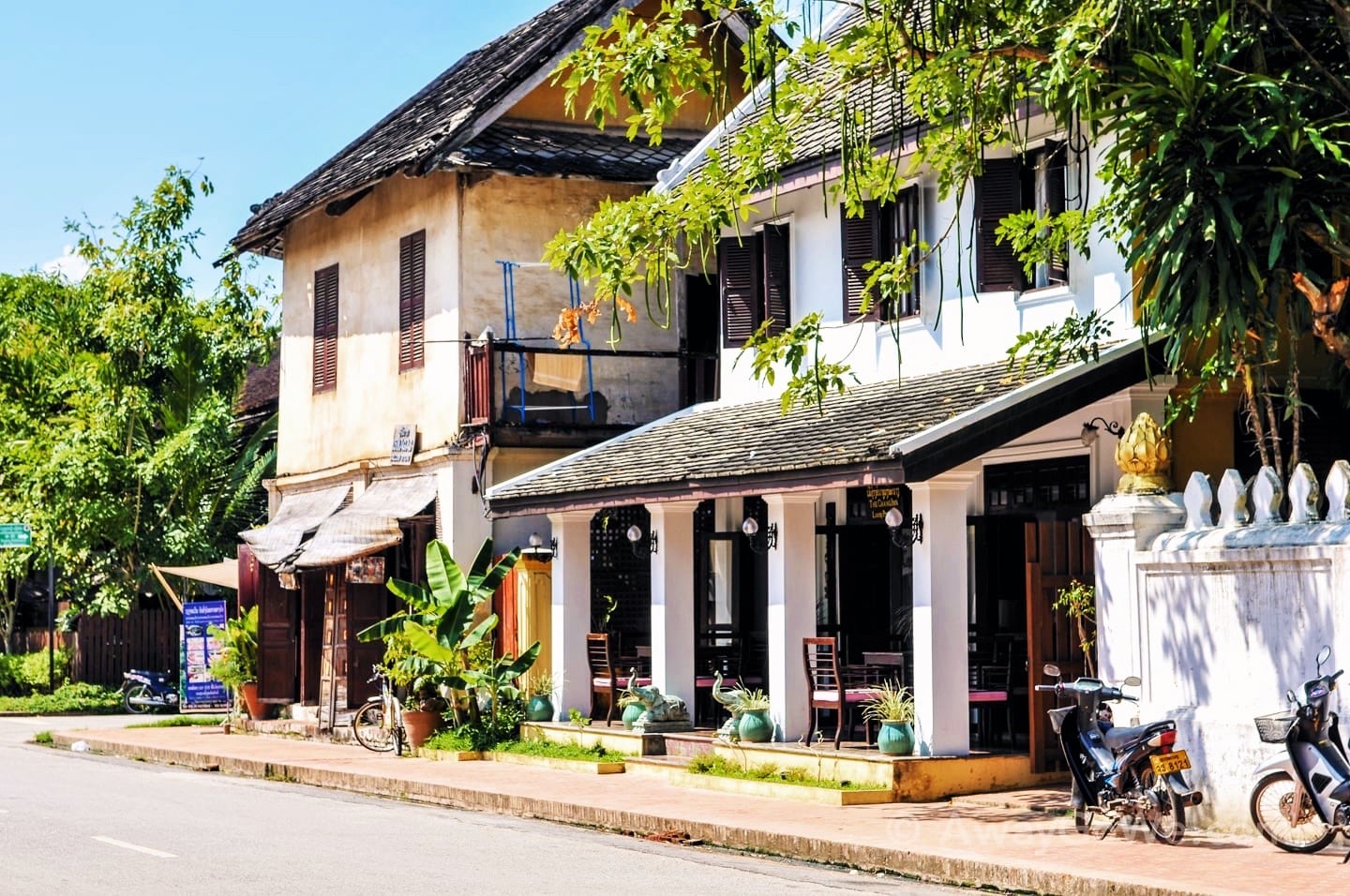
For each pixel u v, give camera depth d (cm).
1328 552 1228
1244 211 1289
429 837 1410
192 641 3025
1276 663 1272
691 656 1986
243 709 2758
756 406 2117
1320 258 1549
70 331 3725
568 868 1222
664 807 1523
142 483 3378
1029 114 1644
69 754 2389
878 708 1631
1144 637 1386
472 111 2419
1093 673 1588
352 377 2727
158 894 1073
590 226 1594
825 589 2152
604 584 2372
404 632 2158
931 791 1552
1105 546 1420
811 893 1111
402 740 2181
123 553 3438
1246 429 1642
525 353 2428
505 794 1659
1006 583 1862
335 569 2464
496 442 2367
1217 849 1212
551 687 2166
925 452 1513
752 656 2200
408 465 2520
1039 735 1597
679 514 1989
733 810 1496
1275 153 1277
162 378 3550
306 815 1573
